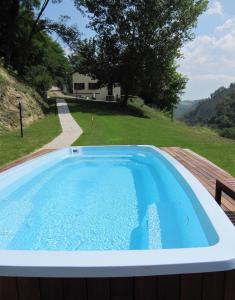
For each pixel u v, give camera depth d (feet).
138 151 29.55
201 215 11.12
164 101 115.03
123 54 85.46
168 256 7.02
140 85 89.66
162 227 13.53
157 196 17.89
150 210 15.57
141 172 23.73
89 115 66.85
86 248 11.85
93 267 6.70
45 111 67.92
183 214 14.35
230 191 11.65
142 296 6.91
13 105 52.65
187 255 7.07
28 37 89.45
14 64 92.63
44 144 34.37
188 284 6.88
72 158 28.53
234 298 7.04
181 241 12.26
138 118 68.69
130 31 82.89
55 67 147.13
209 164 22.76
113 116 67.56
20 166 20.40
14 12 80.74
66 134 42.11
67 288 6.88
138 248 11.76
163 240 12.31
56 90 168.86
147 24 80.02
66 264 6.80
